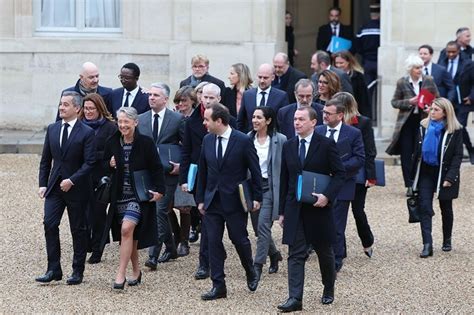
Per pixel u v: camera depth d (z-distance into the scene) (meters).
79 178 22.92
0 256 25.61
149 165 22.67
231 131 22.25
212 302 22.02
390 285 23.44
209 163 22.22
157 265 24.95
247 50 40.69
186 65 41.25
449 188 25.86
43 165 23.34
